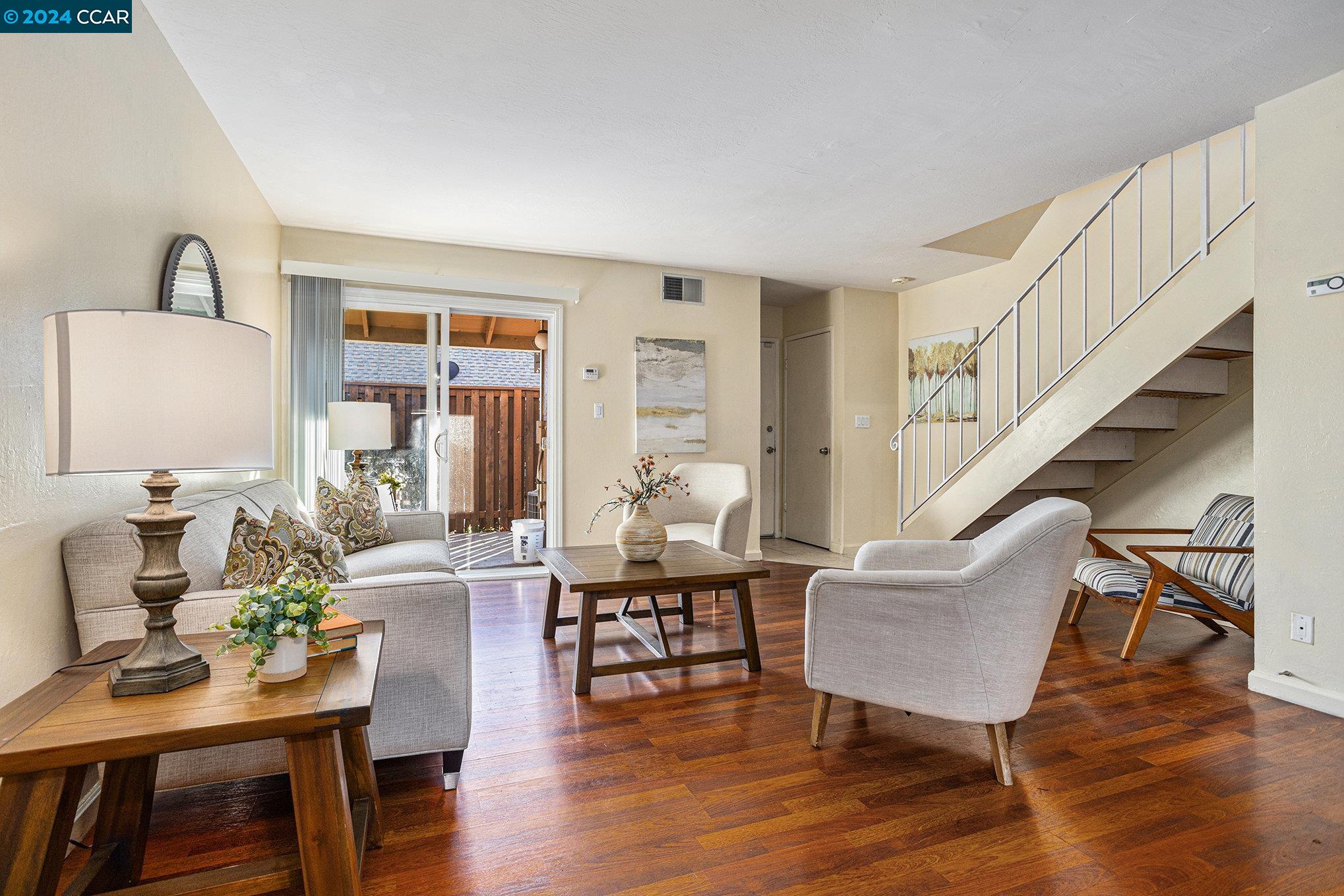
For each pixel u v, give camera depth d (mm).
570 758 2082
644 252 4836
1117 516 4527
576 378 4945
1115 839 1647
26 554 1509
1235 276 2879
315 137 2982
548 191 3611
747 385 5527
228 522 2182
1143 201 4164
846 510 6121
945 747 2170
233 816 1755
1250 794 1855
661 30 2186
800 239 4512
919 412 5129
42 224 1588
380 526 3477
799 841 1644
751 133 2932
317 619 1364
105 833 1422
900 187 3561
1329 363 2447
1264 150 2662
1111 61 2369
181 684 1306
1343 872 1521
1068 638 3428
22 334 1509
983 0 2027
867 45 2273
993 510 4844
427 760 2094
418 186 3555
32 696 1254
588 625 2619
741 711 2455
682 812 1773
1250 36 2203
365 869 1528
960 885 1476
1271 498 2623
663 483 3229
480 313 4797
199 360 1215
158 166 2246
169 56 2311
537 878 1502
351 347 4516
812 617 2148
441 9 2078
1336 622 2424
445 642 1880
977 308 5445
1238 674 2857
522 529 5219
